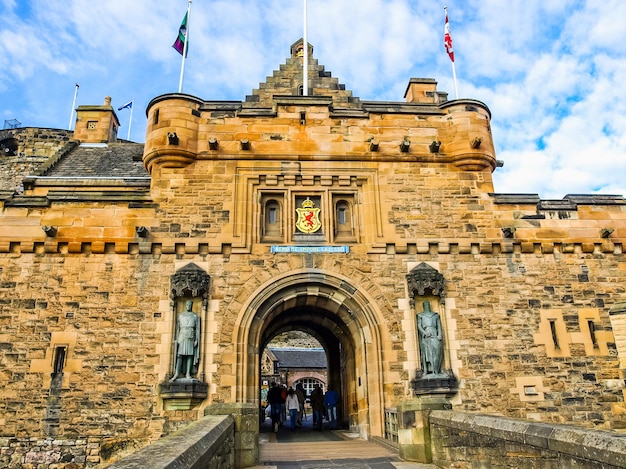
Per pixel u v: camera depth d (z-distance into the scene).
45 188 16.77
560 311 14.68
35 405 12.95
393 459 10.30
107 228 14.46
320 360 43.53
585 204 15.73
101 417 12.96
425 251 14.97
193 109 15.67
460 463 8.50
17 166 26.64
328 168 15.61
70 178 16.88
